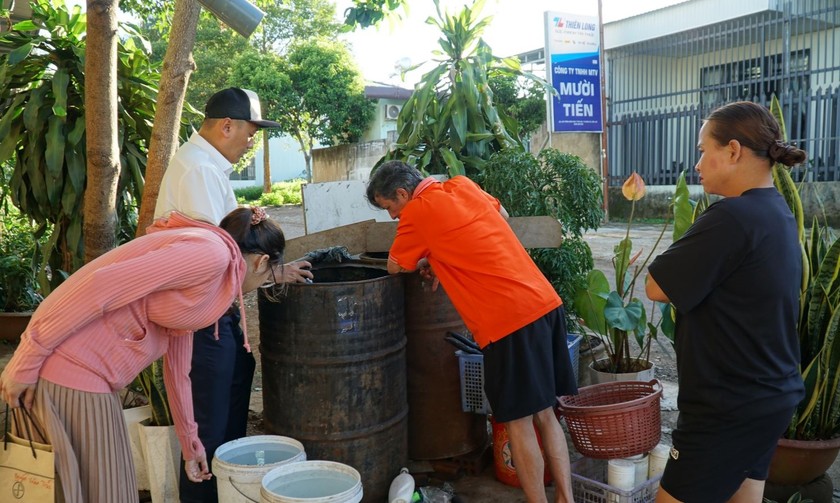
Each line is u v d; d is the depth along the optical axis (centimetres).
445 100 555
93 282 205
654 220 1435
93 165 373
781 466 310
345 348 310
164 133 371
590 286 433
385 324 321
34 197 529
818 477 319
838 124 1205
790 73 1337
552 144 1535
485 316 292
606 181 1458
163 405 320
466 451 364
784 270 205
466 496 340
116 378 218
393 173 313
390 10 629
